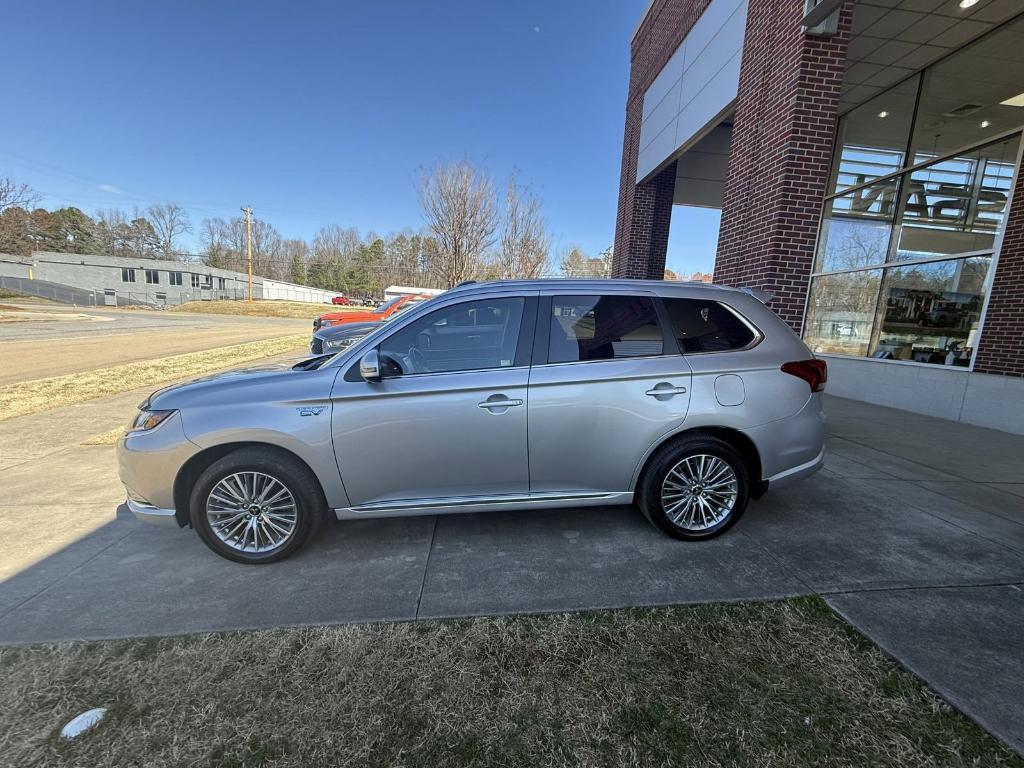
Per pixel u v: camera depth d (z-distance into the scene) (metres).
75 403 7.79
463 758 1.82
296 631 2.50
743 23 8.09
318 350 8.68
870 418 7.75
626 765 1.79
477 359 3.21
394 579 2.97
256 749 1.85
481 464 3.17
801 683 2.17
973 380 7.54
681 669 2.25
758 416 3.36
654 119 12.62
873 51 8.19
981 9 7.00
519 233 20.75
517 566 3.11
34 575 3.03
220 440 3.01
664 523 3.35
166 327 26.92
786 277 7.01
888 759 1.81
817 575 3.01
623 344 3.30
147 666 2.27
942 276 8.62
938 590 2.85
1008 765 1.78
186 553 3.30
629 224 14.49
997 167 7.93
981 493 4.39
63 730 1.92
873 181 10.16
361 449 3.07
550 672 2.23
